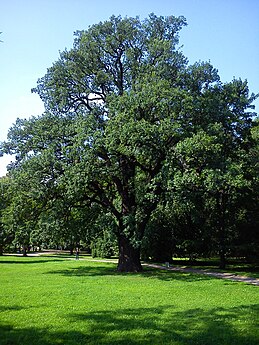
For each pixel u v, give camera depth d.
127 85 24.73
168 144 22.44
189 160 20.33
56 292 14.80
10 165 24.45
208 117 22.58
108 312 10.81
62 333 8.59
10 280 19.61
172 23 25.75
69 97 25.38
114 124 20.62
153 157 22.30
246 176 28.19
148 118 22.31
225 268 29.30
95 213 24.62
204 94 23.91
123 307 11.57
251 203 29.48
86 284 17.53
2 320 9.82
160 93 21.20
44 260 40.88
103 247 46.06
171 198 22.42
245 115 28.00
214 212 30.62
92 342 7.93
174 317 10.13
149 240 34.53
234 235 30.05
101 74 24.50
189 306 11.67
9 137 24.25
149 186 21.62
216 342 7.88
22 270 26.77
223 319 9.84
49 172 21.84
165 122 20.08
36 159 21.33
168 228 35.81
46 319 9.91
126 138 20.19
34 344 7.79
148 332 8.65
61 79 25.31
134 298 13.25
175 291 14.97
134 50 25.03
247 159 28.92
